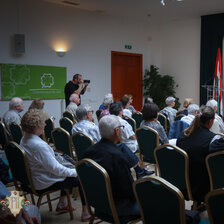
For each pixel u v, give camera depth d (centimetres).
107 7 834
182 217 150
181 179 249
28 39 751
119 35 975
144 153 359
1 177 260
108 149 200
